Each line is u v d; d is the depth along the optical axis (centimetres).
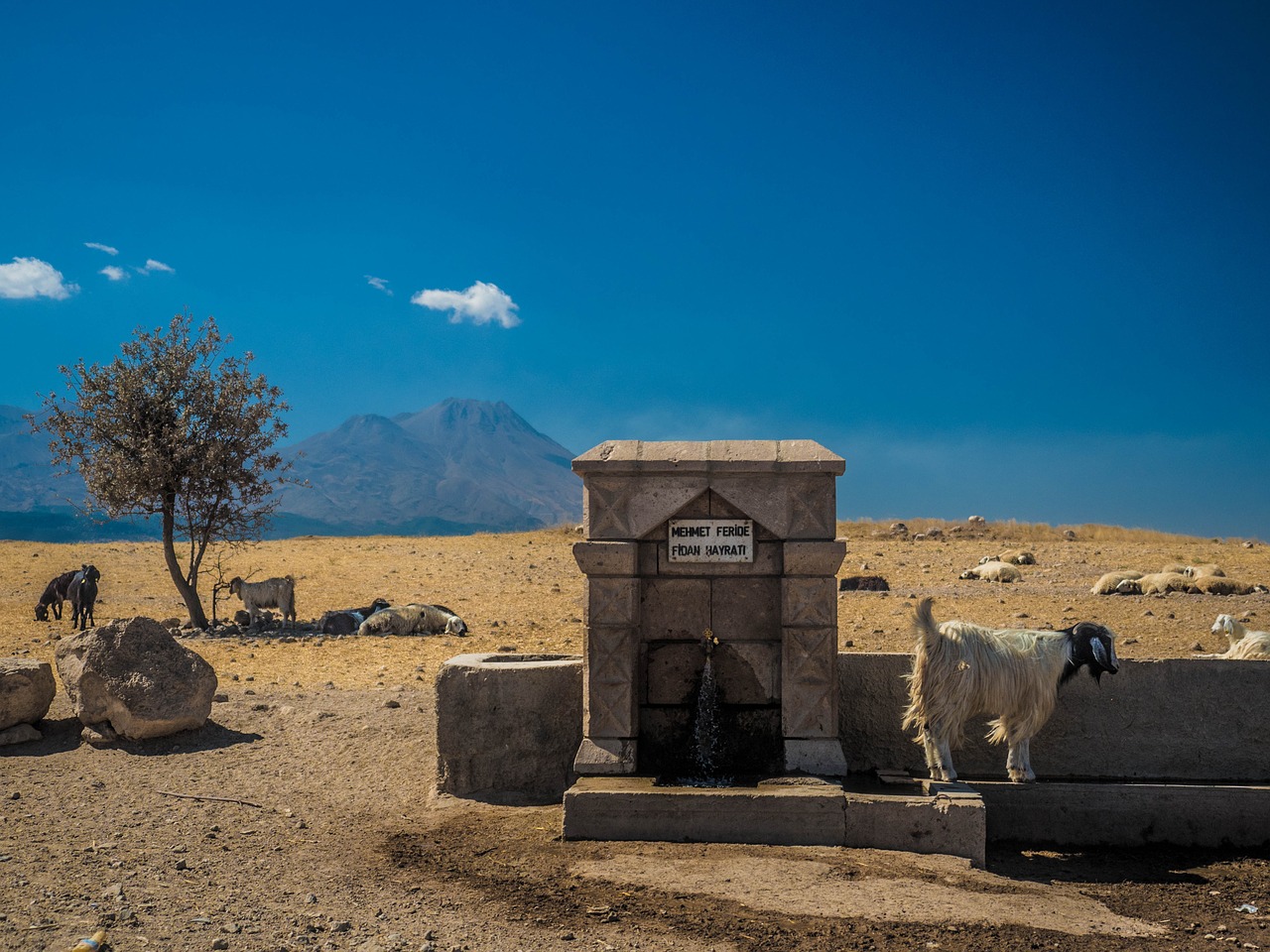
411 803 915
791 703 874
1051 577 2620
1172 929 661
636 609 888
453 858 756
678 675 905
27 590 2755
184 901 647
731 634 903
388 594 2664
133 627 1098
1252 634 1383
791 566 875
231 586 2230
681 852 761
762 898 666
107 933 584
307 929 607
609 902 659
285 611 2211
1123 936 640
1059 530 4012
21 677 1073
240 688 1404
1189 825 864
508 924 622
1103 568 2759
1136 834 866
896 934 616
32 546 3597
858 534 4041
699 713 877
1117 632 1830
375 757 1031
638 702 898
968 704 850
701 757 869
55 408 2214
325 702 1249
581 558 884
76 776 956
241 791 928
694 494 889
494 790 939
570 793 801
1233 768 942
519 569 3097
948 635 853
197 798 900
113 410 2194
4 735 1061
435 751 1045
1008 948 603
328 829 832
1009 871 783
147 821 829
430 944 588
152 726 1056
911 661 949
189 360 2233
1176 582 2269
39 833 787
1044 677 859
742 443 918
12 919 601
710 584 907
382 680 1537
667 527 909
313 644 1941
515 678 943
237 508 2241
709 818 793
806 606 875
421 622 2080
